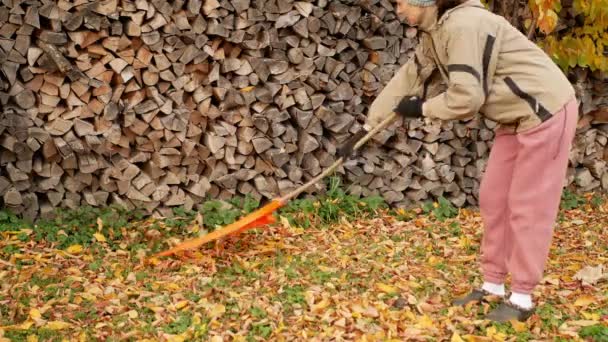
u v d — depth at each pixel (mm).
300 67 6570
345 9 6590
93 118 6125
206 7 6160
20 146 5879
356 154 6949
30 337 4129
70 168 6090
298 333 4293
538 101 4117
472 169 7297
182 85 6246
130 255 5562
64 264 5340
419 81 4594
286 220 6281
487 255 4672
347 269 5418
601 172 7875
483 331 4375
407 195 7180
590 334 4336
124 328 4348
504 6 7258
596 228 6828
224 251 5676
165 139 6305
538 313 4617
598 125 7906
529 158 4199
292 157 6754
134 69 6086
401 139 7035
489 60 4086
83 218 6047
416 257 5844
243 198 6676
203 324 4363
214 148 6422
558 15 7328
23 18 5742
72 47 5891
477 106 4047
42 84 5914
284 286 4984
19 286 4812
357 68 6836
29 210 6023
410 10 4184
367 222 6641
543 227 4301
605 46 7543
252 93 6457
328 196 6770
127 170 6246
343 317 4461
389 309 4684
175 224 6246
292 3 6441
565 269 5602
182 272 5234
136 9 5953
